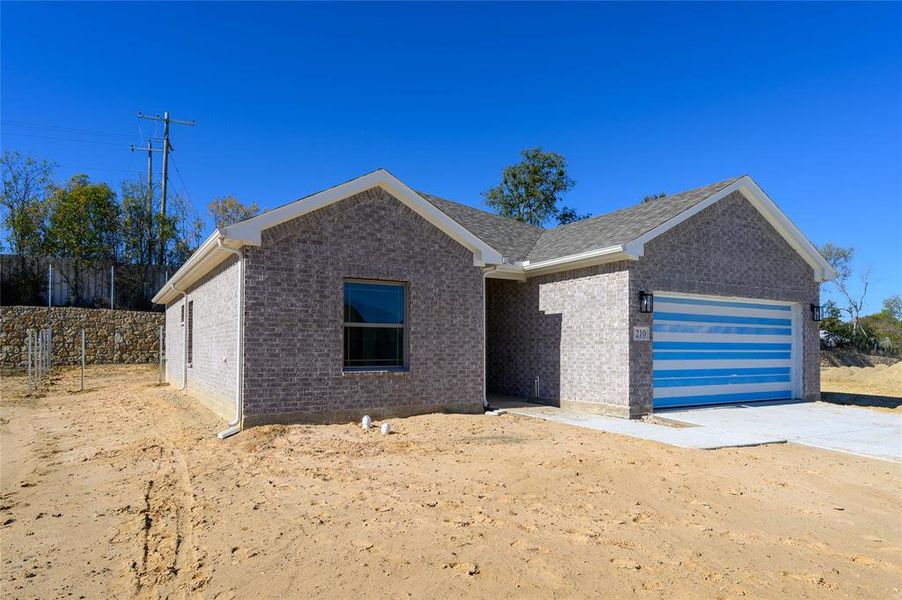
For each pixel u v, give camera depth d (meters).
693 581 4.07
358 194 10.81
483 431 9.95
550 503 5.83
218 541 4.77
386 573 4.14
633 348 12.04
